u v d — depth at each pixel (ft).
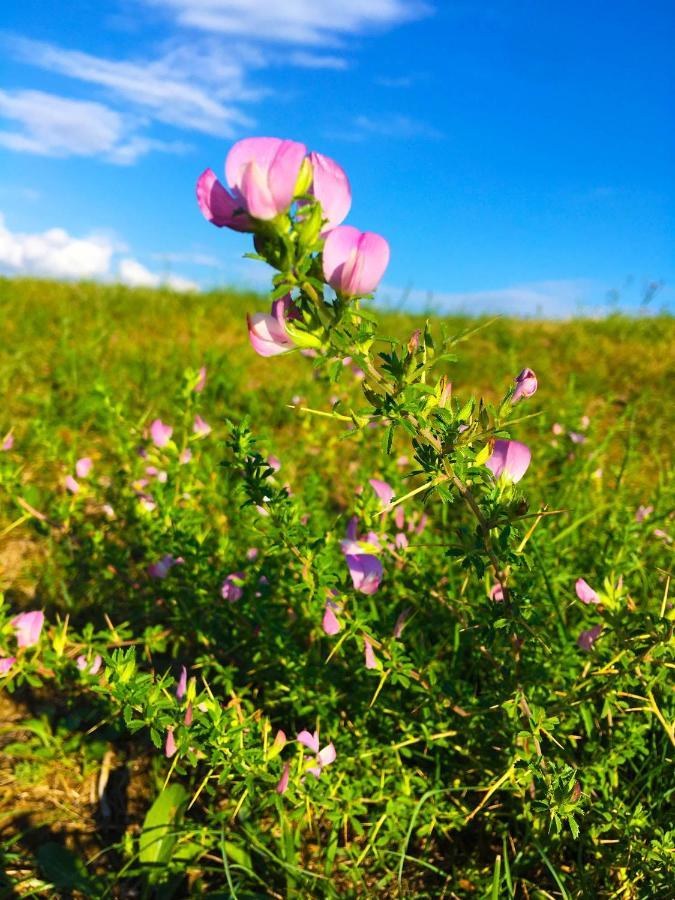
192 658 1.14
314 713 0.93
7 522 1.50
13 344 2.73
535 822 0.77
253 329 0.48
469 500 0.58
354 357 0.48
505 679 0.74
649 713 0.82
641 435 2.30
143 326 3.53
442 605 1.02
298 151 0.44
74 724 1.04
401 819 0.81
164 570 1.05
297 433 1.99
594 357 3.43
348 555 0.79
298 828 0.81
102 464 1.73
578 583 0.73
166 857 0.79
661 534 1.13
